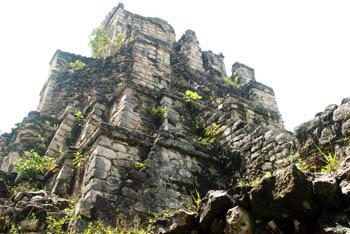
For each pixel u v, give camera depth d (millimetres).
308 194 2957
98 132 7348
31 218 5598
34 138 11523
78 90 14203
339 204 2906
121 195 6484
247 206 3234
